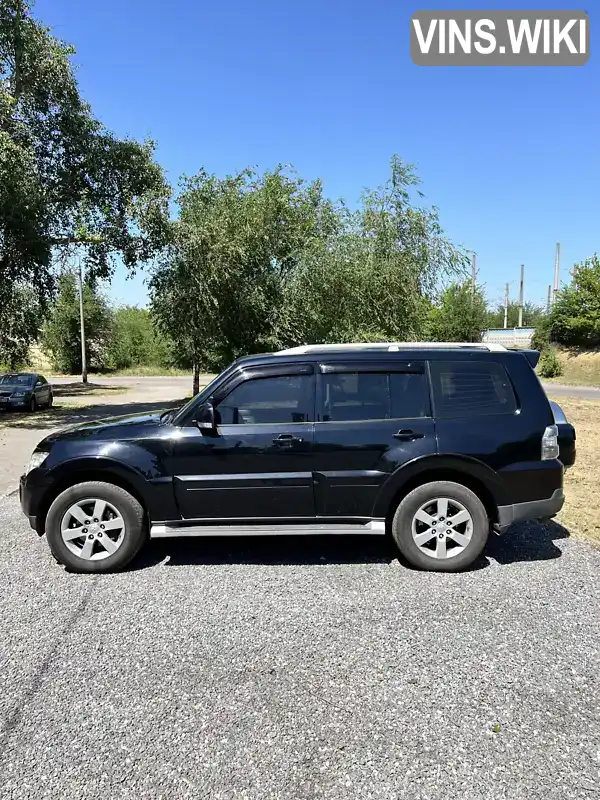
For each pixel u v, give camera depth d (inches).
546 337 1566.2
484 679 118.3
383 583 168.9
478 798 86.1
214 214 716.0
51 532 179.2
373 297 627.2
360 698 112.1
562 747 97.4
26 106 622.8
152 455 177.8
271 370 182.1
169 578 174.9
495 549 197.6
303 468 176.7
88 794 87.8
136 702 111.4
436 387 181.5
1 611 152.9
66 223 678.5
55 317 1966.0
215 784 89.6
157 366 2304.4
